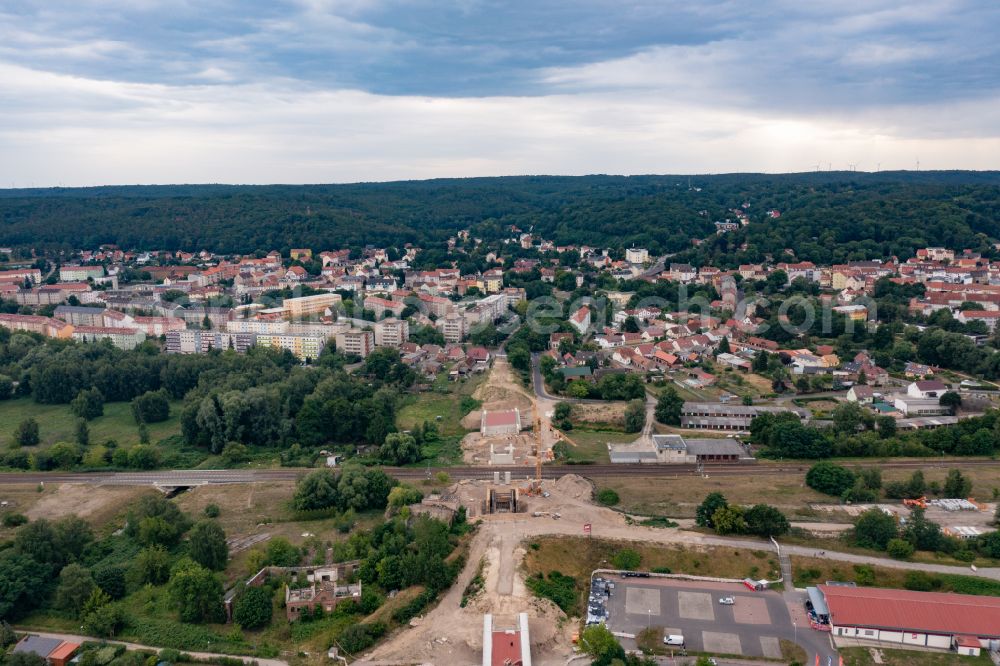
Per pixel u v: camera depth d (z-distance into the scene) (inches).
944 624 7824.8
